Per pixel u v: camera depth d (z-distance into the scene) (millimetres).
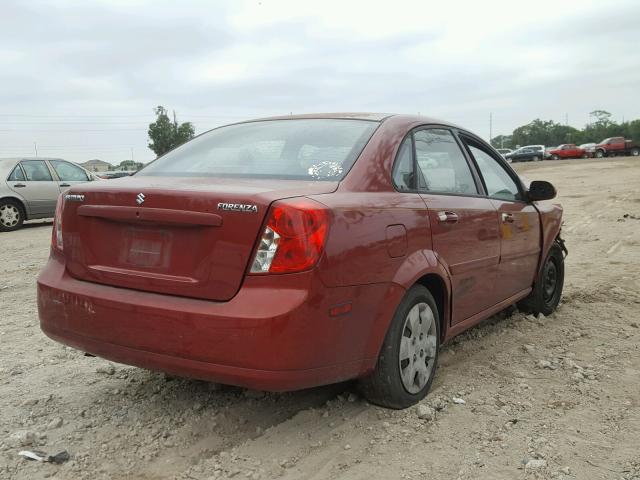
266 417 3414
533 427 3273
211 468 2881
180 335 2848
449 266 3703
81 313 3158
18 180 13680
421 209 3488
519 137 134875
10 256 9617
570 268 7641
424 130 3975
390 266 3166
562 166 39812
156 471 2881
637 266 7625
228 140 3889
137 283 3031
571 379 3947
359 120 3766
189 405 3574
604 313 5543
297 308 2711
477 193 4312
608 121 130250
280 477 2805
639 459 2938
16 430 3297
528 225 4871
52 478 2820
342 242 2881
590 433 3205
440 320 3805
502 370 4109
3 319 5625
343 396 3605
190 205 2881
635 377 3984
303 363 2768
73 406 3598
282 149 3539
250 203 2783
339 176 3195
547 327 5137
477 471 2840
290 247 2742
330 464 2912
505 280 4570
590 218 12750
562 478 2775
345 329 2926
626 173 28125
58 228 3404
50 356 4527
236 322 2717
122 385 3908
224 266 2812
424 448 3053
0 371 4191
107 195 3129
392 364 3275
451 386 3820
